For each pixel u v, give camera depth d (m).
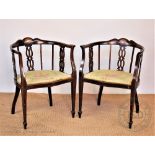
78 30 3.59
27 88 2.79
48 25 3.58
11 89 3.79
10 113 3.22
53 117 3.14
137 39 3.63
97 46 3.63
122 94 3.78
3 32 3.59
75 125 2.98
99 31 3.60
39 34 3.61
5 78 3.75
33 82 2.81
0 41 3.62
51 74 3.02
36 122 3.03
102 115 3.21
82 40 3.62
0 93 3.75
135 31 3.60
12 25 3.57
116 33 3.61
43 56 3.66
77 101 3.56
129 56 3.65
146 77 3.76
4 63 3.70
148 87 3.78
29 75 2.97
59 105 3.45
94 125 2.99
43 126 2.95
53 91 3.78
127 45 3.24
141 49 2.97
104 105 3.46
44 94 3.75
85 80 2.99
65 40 3.63
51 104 3.41
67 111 3.29
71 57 3.03
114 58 3.66
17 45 3.10
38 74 3.01
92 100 3.59
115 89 3.78
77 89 3.77
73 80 3.02
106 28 3.59
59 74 3.03
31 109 3.32
